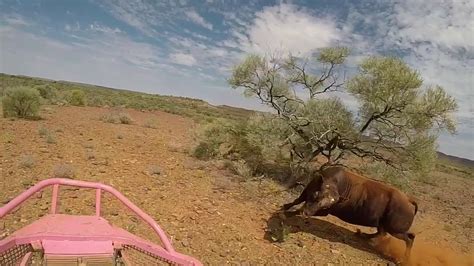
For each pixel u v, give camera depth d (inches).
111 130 815.1
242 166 525.0
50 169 394.9
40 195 309.1
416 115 491.8
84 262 148.6
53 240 155.2
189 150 639.8
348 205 344.8
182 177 460.4
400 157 519.2
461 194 866.1
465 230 505.4
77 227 166.7
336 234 369.4
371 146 526.6
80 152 507.5
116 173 424.8
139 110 1774.1
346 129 515.8
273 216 378.3
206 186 439.8
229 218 346.6
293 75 558.9
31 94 843.4
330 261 301.0
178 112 1967.3
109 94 2992.1
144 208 327.3
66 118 939.3
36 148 493.7
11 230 248.1
